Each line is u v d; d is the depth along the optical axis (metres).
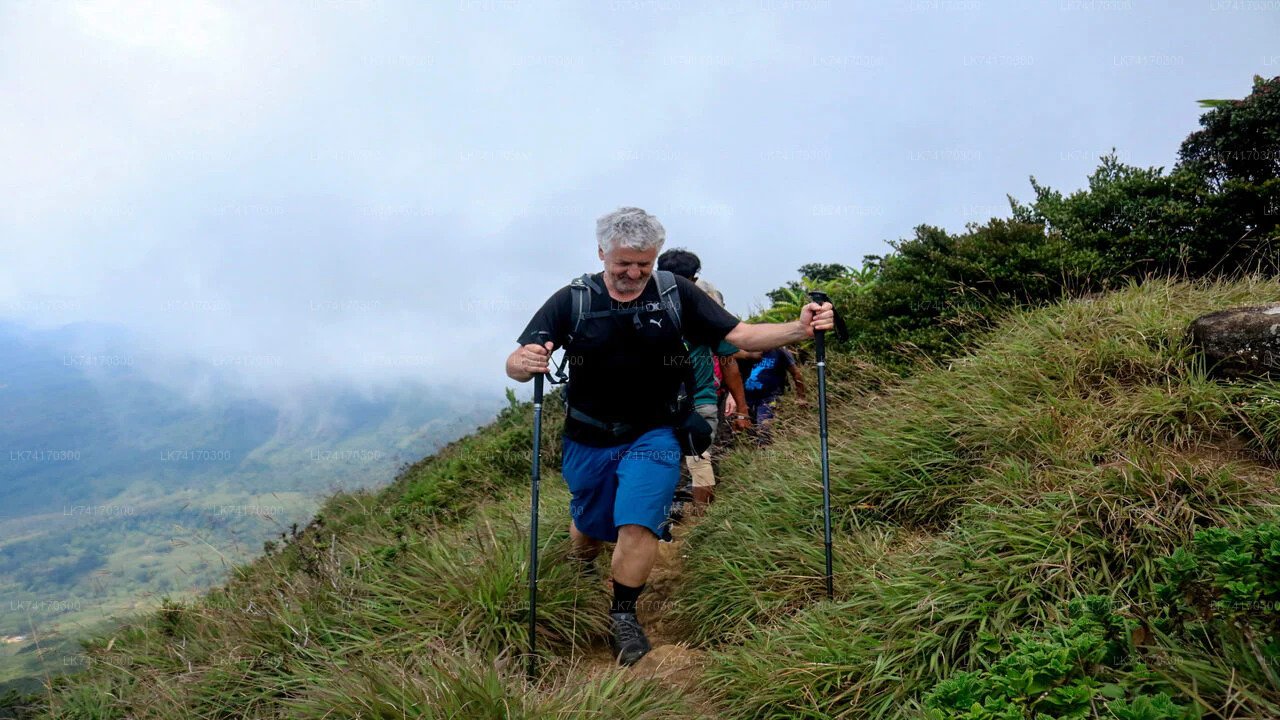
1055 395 3.92
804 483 4.12
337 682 2.88
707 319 3.38
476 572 3.63
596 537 3.58
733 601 3.53
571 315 3.28
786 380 6.62
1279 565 1.94
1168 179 5.84
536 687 2.80
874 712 2.49
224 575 4.77
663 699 2.79
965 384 4.39
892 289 6.17
